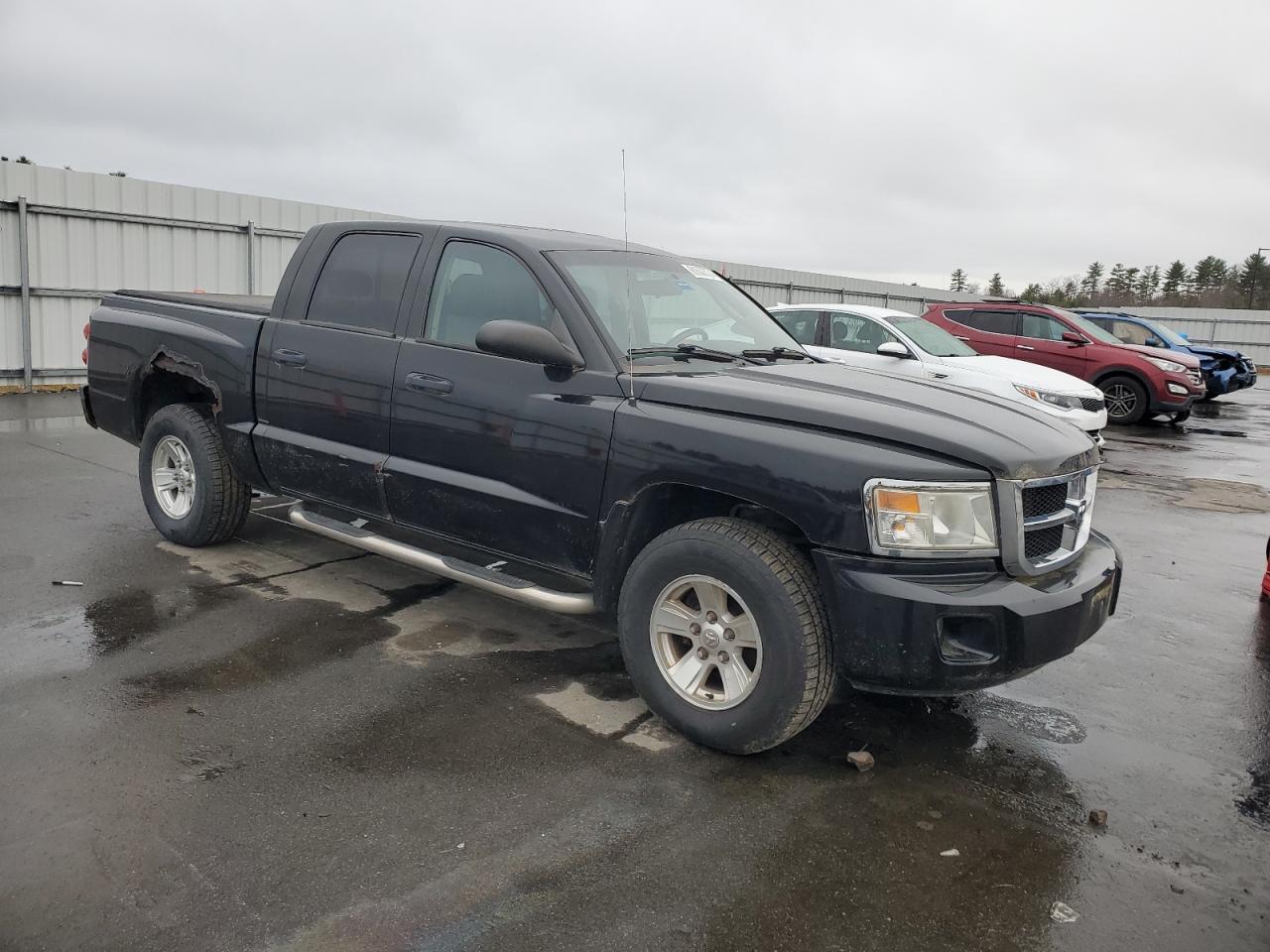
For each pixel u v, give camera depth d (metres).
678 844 2.68
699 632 3.21
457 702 3.54
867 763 3.19
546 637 4.25
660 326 3.88
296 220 15.16
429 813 2.77
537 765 3.09
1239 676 4.25
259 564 5.07
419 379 3.92
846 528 2.89
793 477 2.97
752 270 24.09
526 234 4.00
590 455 3.41
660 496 3.36
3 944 2.14
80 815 2.66
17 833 2.56
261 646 3.97
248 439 4.68
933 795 3.05
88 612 4.25
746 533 3.08
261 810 2.74
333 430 4.30
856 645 2.90
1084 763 3.35
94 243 12.89
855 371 3.95
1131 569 6.05
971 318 14.75
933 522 2.86
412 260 4.16
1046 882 2.61
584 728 3.38
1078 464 3.22
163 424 5.17
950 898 2.50
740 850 2.67
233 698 3.46
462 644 4.12
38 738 3.09
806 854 2.67
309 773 2.97
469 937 2.24
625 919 2.34
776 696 2.99
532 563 3.69
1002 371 9.55
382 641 4.10
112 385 5.41
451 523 3.90
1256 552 6.64
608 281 3.86
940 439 2.93
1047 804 3.04
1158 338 16.39
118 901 2.30
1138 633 4.80
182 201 13.72
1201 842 2.86
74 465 7.59
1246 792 3.19
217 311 4.91
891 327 9.80
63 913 2.25
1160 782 3.23
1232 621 5.04
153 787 2.83
